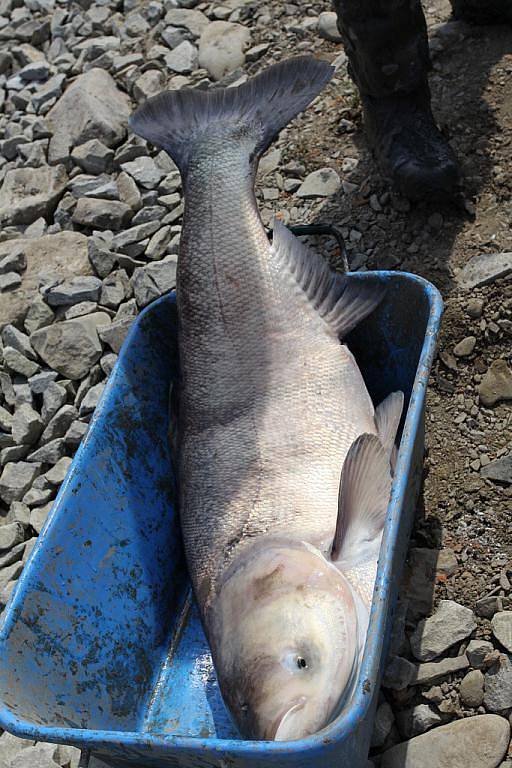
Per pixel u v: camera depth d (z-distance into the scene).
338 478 1.38
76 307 1.94
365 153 1.97
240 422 1.44
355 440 1.29
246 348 1.47
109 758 1.21
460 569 1.44
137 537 1.50
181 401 1.50
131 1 2.49
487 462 1.54
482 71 1.97
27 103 2.37
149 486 1.55
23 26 2.56
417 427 1.29
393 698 1.35
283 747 1.04
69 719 1.30
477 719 1.30
